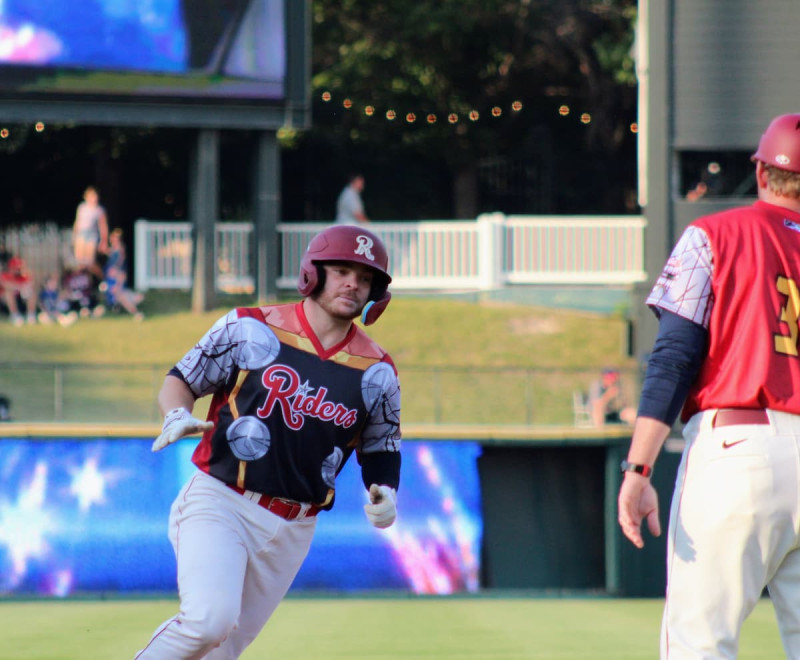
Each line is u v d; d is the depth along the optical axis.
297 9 69.62
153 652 12.81
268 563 13.63
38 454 49.34
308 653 26.78
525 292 70.94
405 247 73.06
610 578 49.16
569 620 35.25
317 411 13.46
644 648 27.94
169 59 68.75
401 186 101.25
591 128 99.31
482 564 50.16
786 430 11.21
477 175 100.00
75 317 69.06
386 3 92.50
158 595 47.84
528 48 96.88
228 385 13.55
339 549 49.34
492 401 61.59
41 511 49.19
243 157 94.88
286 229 73.44
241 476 13.34
